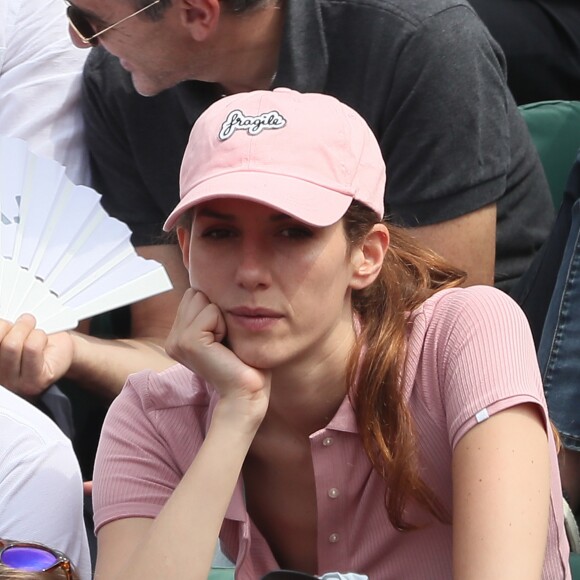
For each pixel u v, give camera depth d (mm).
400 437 7008
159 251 11586
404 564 7301
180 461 7500
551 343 9250
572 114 12141
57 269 9430
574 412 9047
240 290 6766
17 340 9312
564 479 9188
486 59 10562
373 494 7234
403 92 10359
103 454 7629
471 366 6934
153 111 11320
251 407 6863
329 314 6852
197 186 6770
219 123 6941
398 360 7090
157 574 6645
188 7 9898
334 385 7176
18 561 5672
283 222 6691
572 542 8656
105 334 12227
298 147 6785
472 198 10430
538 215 11289
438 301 7355
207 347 6879
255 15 10133
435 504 7109
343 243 6855
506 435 6727
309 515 7520
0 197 9555
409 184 10461
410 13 10391
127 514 7434
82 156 12023
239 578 7543
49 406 9906
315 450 7184
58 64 11977
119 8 9969
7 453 7273
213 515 6734
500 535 6465
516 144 11086
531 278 9953
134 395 7707
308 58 10438
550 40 13344
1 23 11977
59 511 7312
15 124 11922
